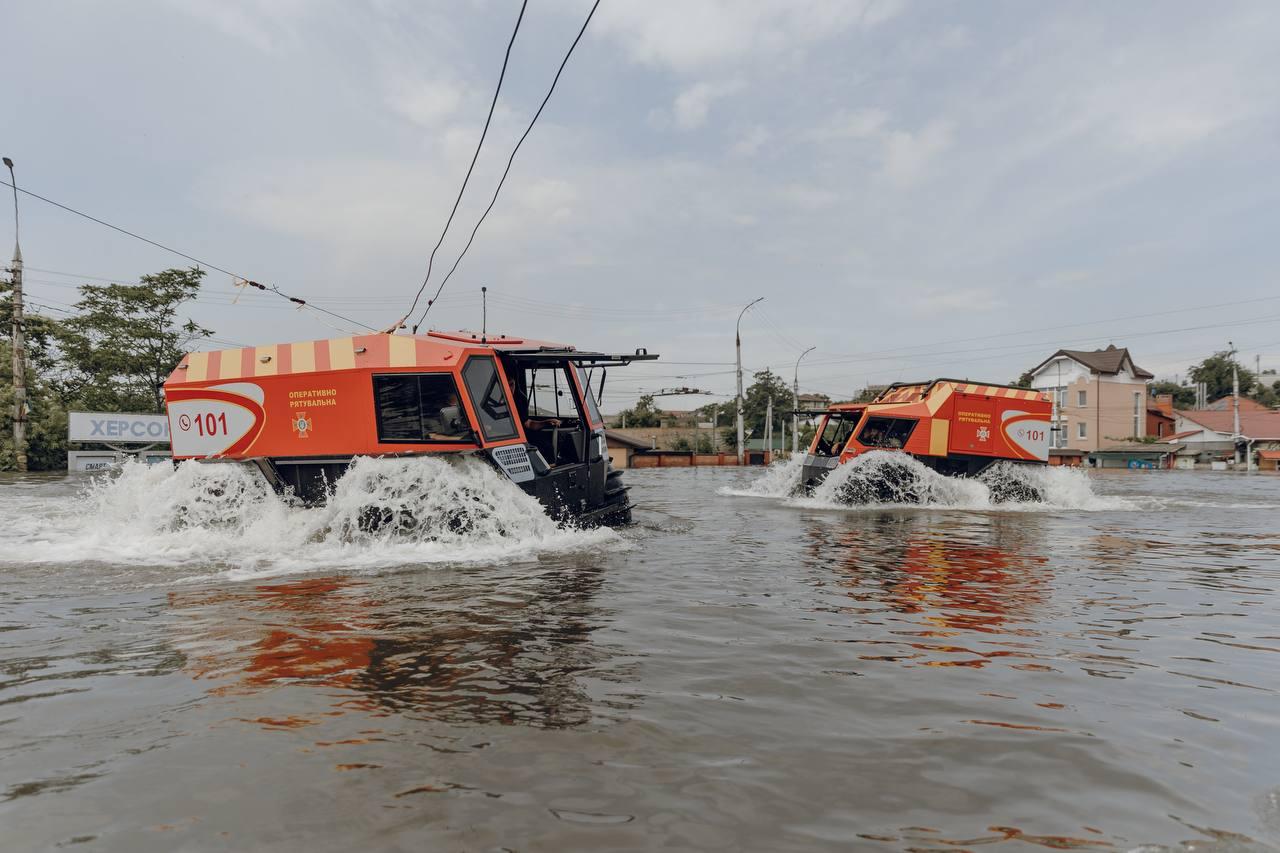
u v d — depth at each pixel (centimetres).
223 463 874
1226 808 225
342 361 845
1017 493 1514
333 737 271
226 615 460
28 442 3177
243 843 198
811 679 345
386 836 203
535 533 820
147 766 246
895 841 203
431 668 355
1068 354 5700
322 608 481
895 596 538
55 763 248
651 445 6525
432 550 743
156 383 4022
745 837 204
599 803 223
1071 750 267
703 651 389
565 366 955
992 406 1517
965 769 251
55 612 467
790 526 1021
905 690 331
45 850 194
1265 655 392
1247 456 4991
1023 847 201
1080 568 672
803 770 248
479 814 216
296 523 818
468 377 820
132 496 889
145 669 351
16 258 3048
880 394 1716
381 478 791
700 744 269
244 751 258
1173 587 582
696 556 724
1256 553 778
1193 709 311
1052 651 396
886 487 1431
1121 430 5566
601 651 387
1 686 325
